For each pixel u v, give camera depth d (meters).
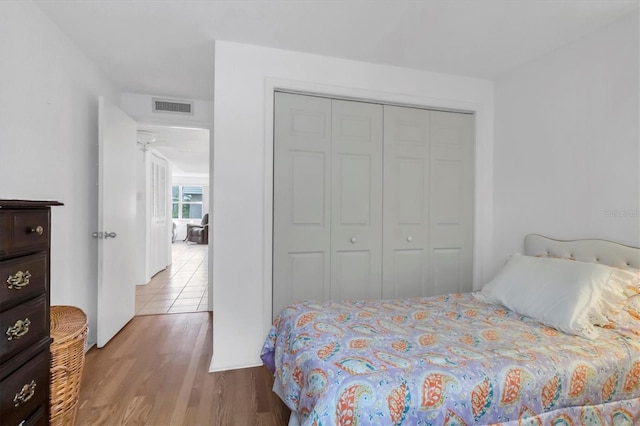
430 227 2.59
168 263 6.10
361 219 2.43
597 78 1.90
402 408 0.95
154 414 1.62
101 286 2.38
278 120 2.24
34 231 1.16
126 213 2.84
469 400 1.01
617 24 1.80
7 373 1.03
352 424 0.91
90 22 1.88
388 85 2.42
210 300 3.35
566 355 1.20
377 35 2.01
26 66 1.66
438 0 1.67
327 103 2.34
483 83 2.66
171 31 1.98
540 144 2.26
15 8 1.57
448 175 2.64
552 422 1.08
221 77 2.08
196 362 2.19
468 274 2.69
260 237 2.14
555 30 1.92
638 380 1.24
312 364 1.14
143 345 2.46
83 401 1.72
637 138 1.70
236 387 1.87
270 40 2.08
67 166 2.08
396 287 2.51
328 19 1.84
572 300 1.48
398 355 1.17
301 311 1.68
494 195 2.66
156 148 5.30
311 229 2.31
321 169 2.33
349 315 1.64
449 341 1.32
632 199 1.72
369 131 2.44
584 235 1.96
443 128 2.62
